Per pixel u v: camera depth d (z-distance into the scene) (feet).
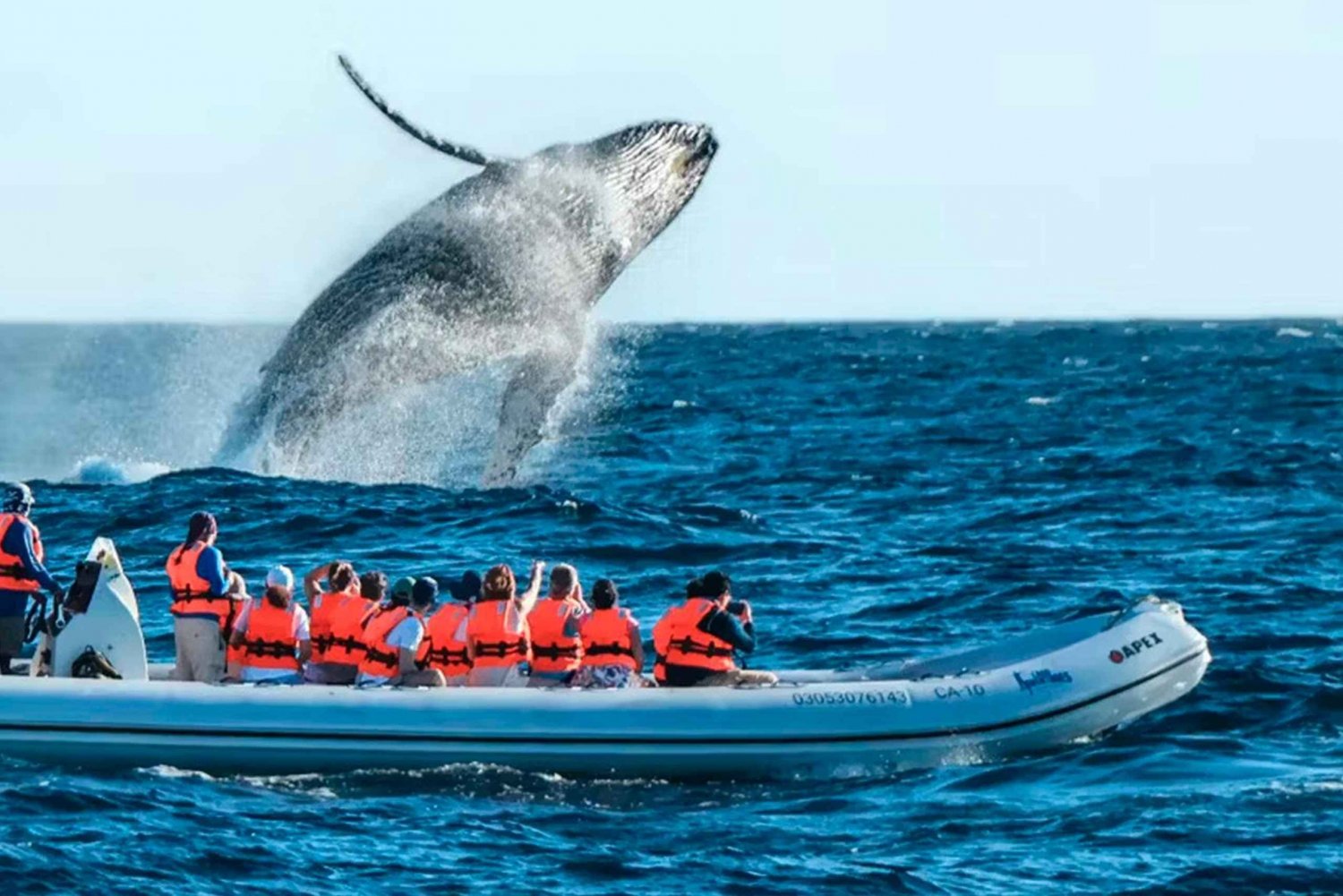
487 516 407.44
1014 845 195.31
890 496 498.28
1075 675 232.73
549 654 230.68
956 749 226.58
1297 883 181.37
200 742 216.33
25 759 217.15
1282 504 465.88
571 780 219.82
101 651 229.04
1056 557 380.58
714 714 220.43
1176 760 226.17
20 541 229.45
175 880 177.78
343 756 217.36
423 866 185.78
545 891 179.32
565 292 362.12
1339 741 234.58
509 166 357.20
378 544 375.86
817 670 266.57
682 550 382.42
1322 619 312.09
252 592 329.31
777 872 185.88
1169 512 453.58
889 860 190.60
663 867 187.01
